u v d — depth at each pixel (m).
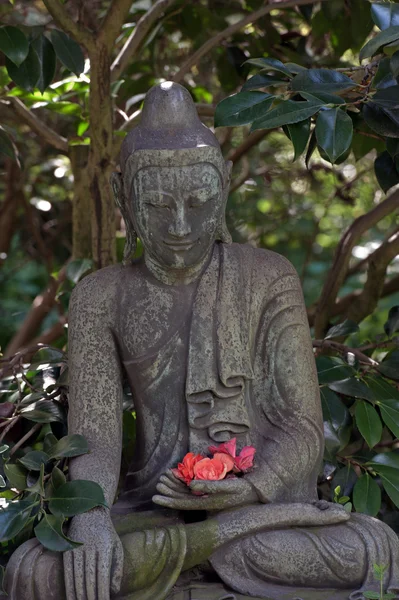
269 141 6.41
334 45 5.21
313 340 4.23
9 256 8.70
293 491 3.24
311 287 8.04
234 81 5.59
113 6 4.22
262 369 3.38
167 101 3.21
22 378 4.06
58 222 7.48
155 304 3.30
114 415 3.28
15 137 4.90
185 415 3.29
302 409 3.34
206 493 3.13
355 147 4.60
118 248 5.05
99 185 4.43
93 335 3.32
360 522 3.13
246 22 4.70
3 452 3.55
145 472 3.32
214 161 3.18
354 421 4.07
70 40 4.14
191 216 3.17
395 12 3.52
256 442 3.31
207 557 3.07
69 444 3.16
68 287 4.85
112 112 4.47
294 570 3.05
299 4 4.68
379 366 4.02
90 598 2.82
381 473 3.65
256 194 6.86
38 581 2.88
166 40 5.98
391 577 3.05
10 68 4.07
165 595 2.96
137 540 2.97
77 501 2.97
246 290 3.33
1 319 8.42
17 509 3.05
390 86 3.42
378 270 4.80
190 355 3.26
